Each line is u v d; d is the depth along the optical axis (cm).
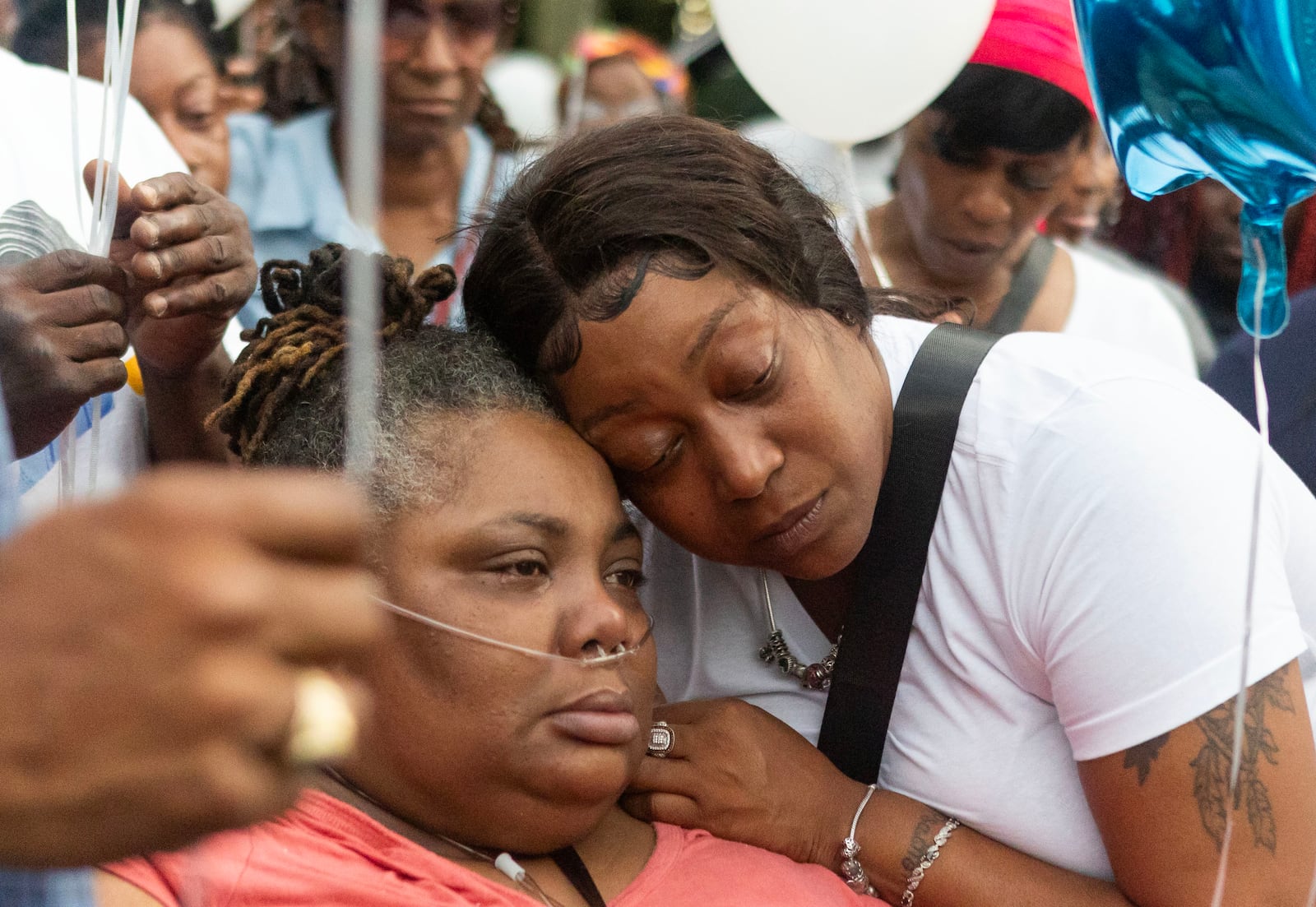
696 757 130
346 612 41
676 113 125
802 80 177
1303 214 249
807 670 139
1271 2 102
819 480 116
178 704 38
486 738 113
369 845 114
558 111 340
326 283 130
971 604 128
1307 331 209
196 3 218
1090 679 118
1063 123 212
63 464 127
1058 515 121
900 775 133
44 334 120
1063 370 127
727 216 113
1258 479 106
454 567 114
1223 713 113
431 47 226
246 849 107
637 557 125
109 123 145
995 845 128
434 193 236
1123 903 122
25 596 39
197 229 134
